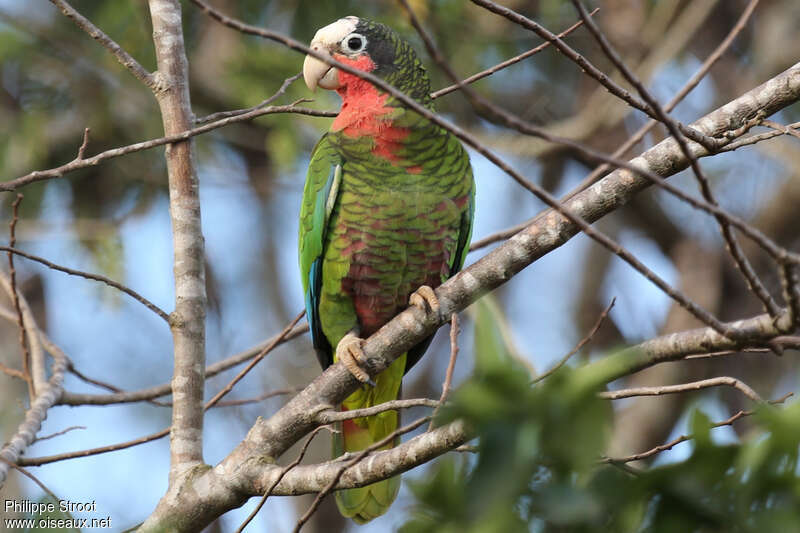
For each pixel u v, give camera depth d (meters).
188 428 7.73
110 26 14.52
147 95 15.48
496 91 17.08
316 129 15.48
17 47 15.16
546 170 19.08
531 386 3.62
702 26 17.19
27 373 8.83
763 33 16.75
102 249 14.84
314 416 7.51
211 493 7.27
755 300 17.23
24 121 15.20
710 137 6.65
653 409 16.22
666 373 16.25
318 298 9.95
